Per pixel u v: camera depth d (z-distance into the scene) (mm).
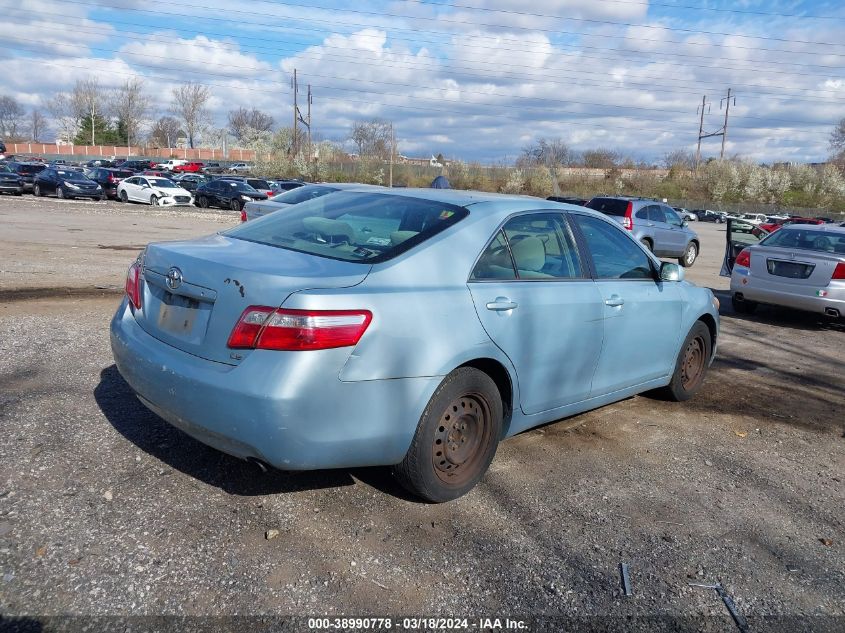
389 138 65375
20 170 34312
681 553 3363
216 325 3141
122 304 3949
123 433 4113
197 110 100938
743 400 5977
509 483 3965
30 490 3395
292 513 3426
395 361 3188
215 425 3057
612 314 4484
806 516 3852
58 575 2797
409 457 3406
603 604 2924
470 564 3129
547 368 4059
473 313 3535
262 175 64062
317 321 2969
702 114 81375
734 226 11250
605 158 77938
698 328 5602
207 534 3178
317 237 3809
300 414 2959
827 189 75312
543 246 4207
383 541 3254
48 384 4840
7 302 7488
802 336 9203
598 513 3695
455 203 4012
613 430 4977
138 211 26562
